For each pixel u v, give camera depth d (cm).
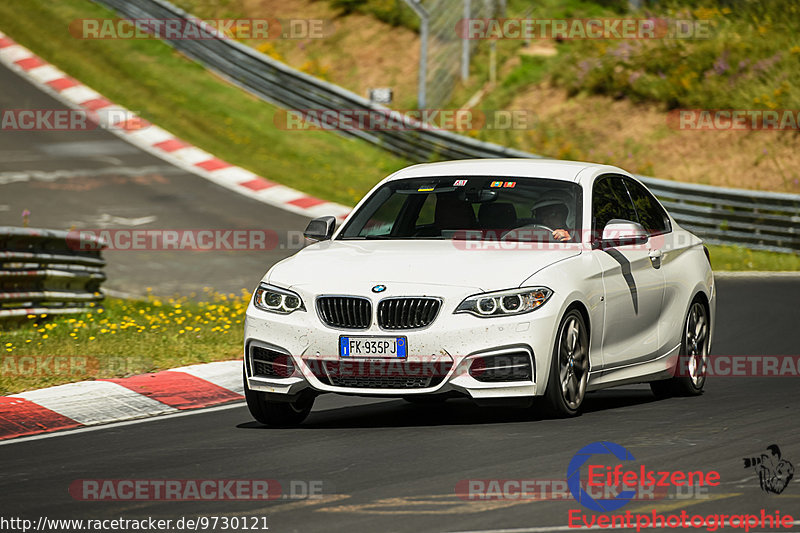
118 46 13088
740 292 5900
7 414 2933
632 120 10738
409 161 10662
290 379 2623
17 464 2381
